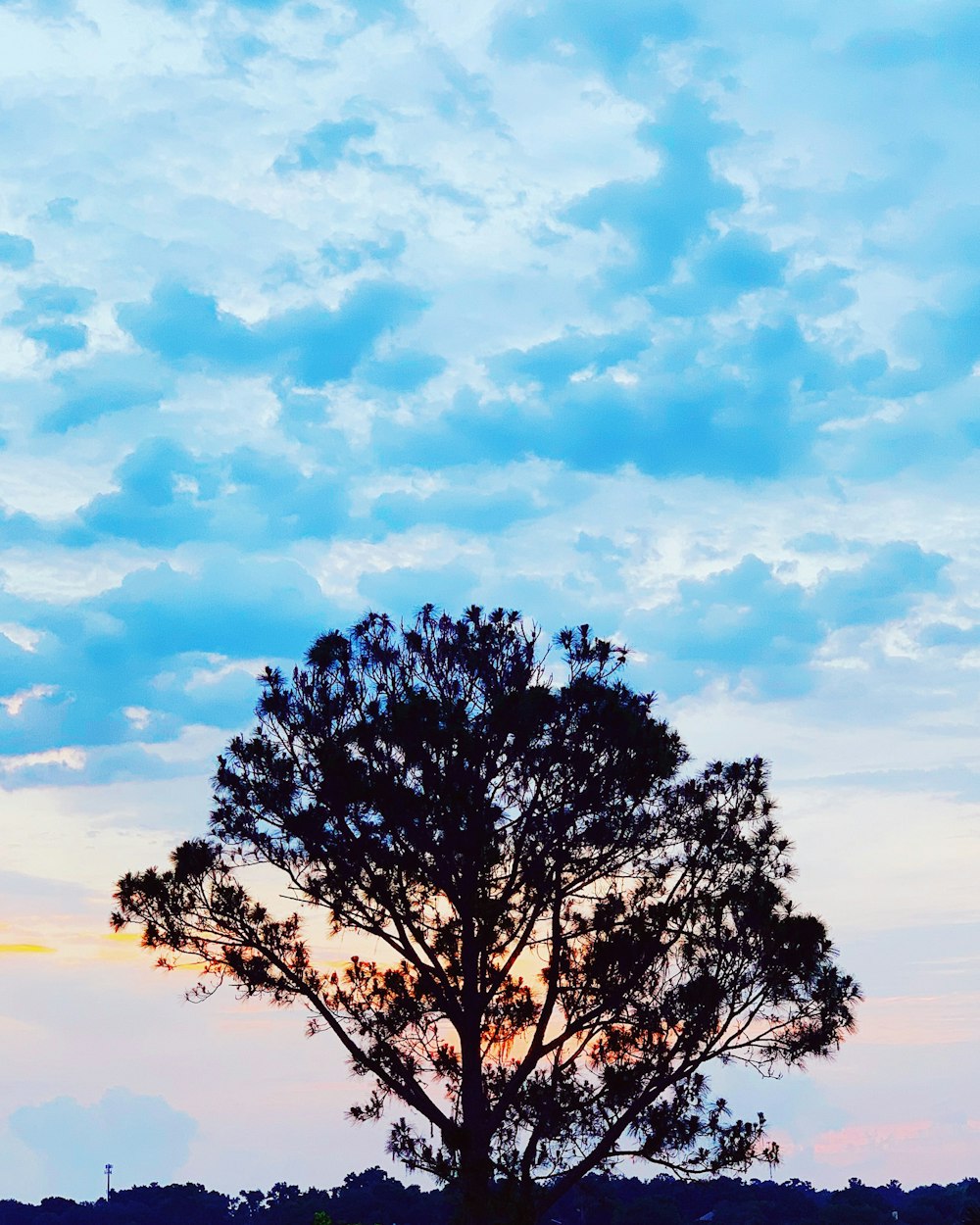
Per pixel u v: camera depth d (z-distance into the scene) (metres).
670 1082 18.89
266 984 19.45
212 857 19.86
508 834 19.39
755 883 19.86
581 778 19.47
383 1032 19.53
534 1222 17.44
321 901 19.81
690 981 19.02
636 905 19.88
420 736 18.84
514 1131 18.75
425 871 19.27
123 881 19.64
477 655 20.28
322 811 19.41
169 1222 106.56
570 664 20.73
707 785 20.73
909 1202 70.75
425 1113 19.12
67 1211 110.44
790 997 19.16
